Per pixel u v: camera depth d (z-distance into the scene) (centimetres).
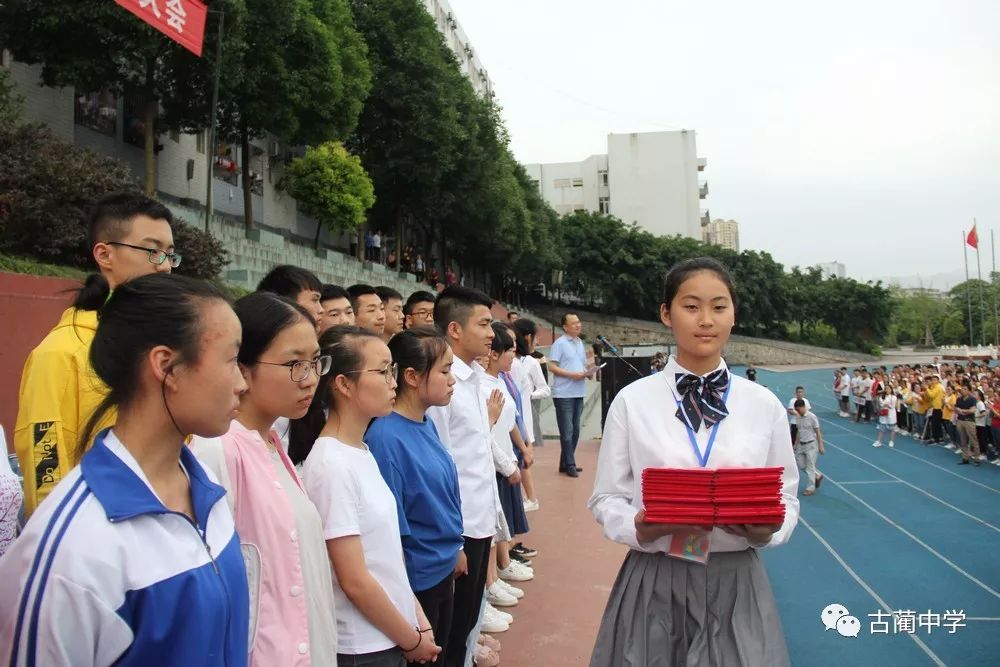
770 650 206
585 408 1211
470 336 347
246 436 188
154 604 125
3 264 705
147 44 1088
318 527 198
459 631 318
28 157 788
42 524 122
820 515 989
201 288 143
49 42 1069
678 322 224
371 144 2298
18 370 621
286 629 177
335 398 236
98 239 246
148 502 130
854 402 2397
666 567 216
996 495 1129
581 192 6291
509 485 481
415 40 2256
